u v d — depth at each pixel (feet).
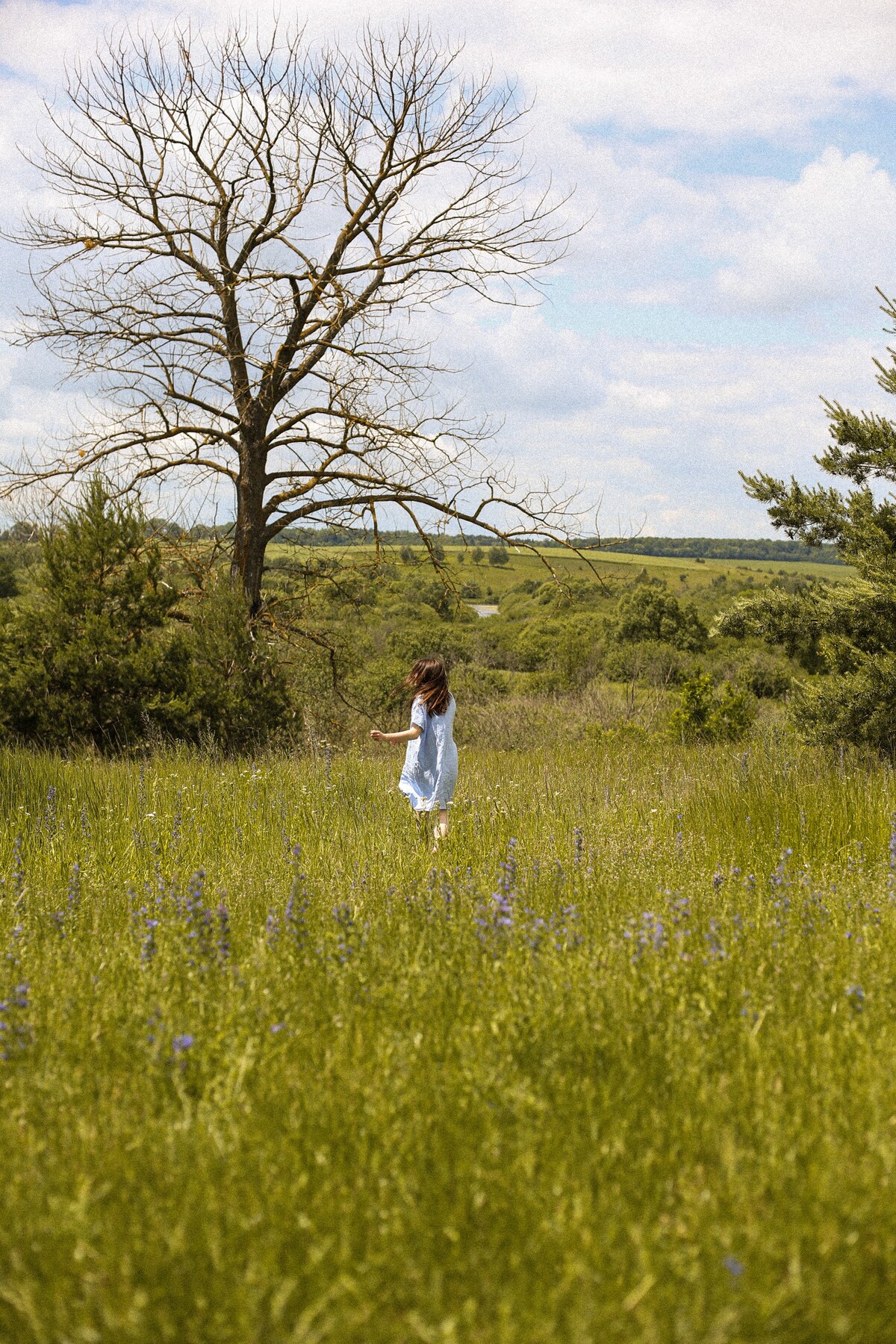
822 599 41.57
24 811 27.14
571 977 11.78
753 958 13.01
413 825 26.58
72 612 53.11
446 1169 7.66
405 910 15.40
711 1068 9.80
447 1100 8.86
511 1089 8.79
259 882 19.06
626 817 27.37
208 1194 7.23
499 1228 6.98
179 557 65.92
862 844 23.31
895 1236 6.92
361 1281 6.37
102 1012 11.08
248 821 27.71
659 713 73.05
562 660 127.95
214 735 52.29
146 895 17.61
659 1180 7.68
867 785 28.43
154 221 64.54
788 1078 9.48
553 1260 6.65
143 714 50.19
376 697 84.02
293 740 55.98
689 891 17.48
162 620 55.16
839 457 40.63
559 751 57.16
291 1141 8.13
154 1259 6.60
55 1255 6.67
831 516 40.50
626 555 274.57
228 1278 6.44
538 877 18.35
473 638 123.85
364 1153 7.93
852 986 11.10
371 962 12.75
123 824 26.45
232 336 67.41
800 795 26.86
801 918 15.17
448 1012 11.14
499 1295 6.31
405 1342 5.94
